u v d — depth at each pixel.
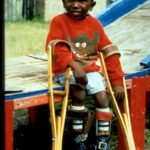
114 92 3.42
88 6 3.33
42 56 4.64
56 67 3.27
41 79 3.56
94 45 3.41
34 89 3.17
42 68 4.03
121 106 3.62
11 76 3.66
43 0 14.85
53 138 3.03
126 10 5.62
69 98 3.52
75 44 3.34
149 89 3.92
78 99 3.28
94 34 3.41
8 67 4.05
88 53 3.40
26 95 3.08
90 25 3.40
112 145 4.34
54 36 3.28
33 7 15.02
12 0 14.35
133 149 3.34
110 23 5.47
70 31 3.33
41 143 4.45
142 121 3.91
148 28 5.27
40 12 14.98
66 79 3.20
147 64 4.03
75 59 3.33
